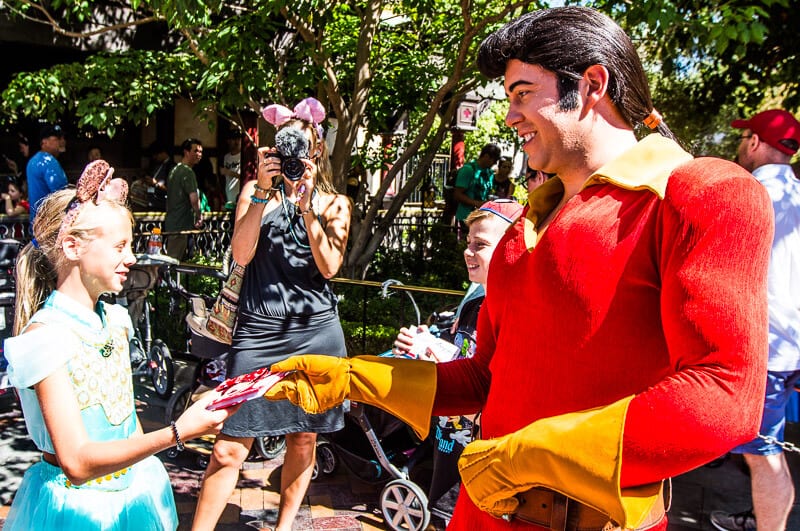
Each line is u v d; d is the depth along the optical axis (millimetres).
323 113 3004
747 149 3332
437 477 3105
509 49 1361
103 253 1973
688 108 7676
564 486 1205
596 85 1332
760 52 7020
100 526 1982
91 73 7090
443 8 7820
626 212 1276
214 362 4055
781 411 2996
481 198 10375
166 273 4898
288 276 2949
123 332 2150
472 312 2871
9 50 11109
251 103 6406
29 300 2033
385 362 1674
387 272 9367
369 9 6965
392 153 9070
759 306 1110
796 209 3064
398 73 8211
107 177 2020
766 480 3000
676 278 1150
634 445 1131
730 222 1123
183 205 8172
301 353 2996
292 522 3248
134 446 1764
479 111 13562
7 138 11133
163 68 7316
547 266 1340
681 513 3631
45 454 2037
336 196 3104
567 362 1328
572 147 1367
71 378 1918
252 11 6766
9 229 5719
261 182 2846
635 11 4938
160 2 5371
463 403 1696
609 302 1273
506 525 1456
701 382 1093
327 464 3795
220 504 2891
